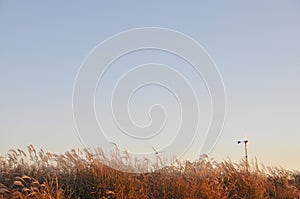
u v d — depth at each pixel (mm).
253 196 12836
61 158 12742
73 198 11727
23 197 10562
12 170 12539
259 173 14039
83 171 12297
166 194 11945
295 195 13703
